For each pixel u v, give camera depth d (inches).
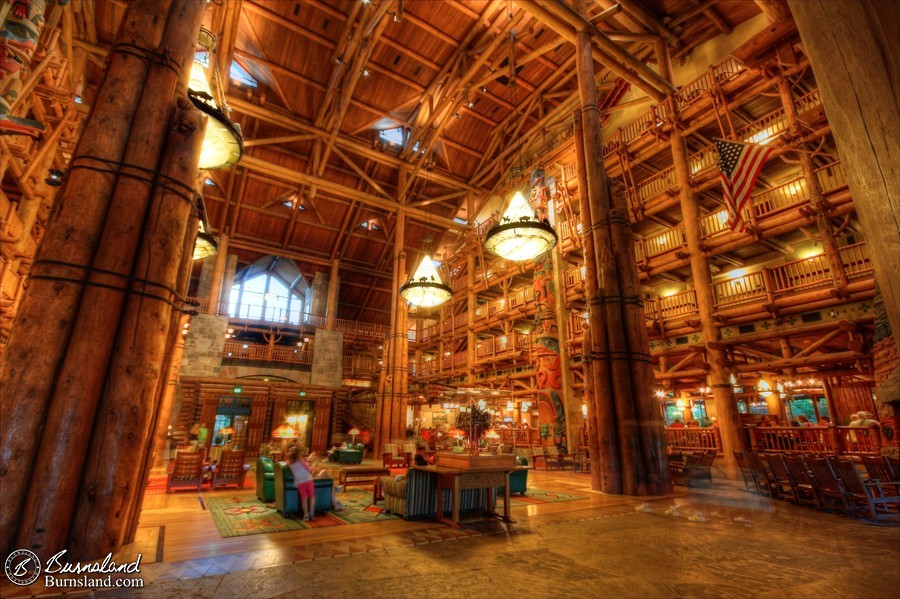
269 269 1127.6
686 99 571.5
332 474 491.8
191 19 216.4
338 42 697.6
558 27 496.1
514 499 325.7
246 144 767.7
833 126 37.7
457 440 519.8
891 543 188.7
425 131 820.6
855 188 35.3
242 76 778.8
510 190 873.5
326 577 149.9
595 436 383.9
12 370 154.3
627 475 349.7
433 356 1221.7
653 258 582.6
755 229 465.1
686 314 530.6
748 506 283.7
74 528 154.3
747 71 488.4
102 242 175.3
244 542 195.3
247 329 971.9
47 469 149.9
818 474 270.7
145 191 187.2
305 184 910.4
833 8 38.5
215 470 373.4
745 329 469.4
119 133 185.3
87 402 161.3
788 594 134.2
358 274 1142.3
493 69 695.7
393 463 577.6
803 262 427.5
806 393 608.1
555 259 742.5
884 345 315.3
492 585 142.8
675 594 135.0
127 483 167.6
